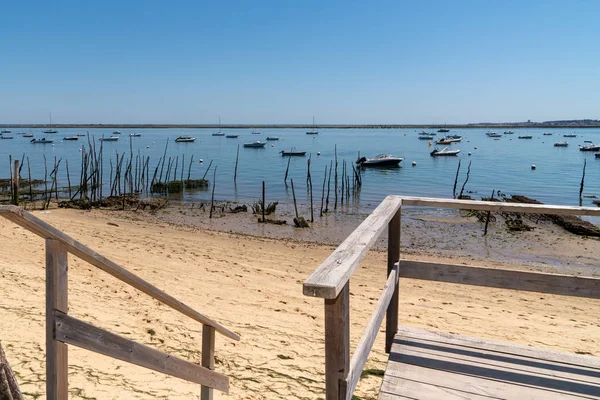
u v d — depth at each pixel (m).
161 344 5.10
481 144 112.62
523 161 64.88
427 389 3.01
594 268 15.41
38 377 3.85
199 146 102.00
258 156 74.19
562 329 7.17
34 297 6.26
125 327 5.48
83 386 3.83
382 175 49.09
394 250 3.70
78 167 56.34
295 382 4.52
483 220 23.56
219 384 3.00
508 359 3.43
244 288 8.65
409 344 3.67
